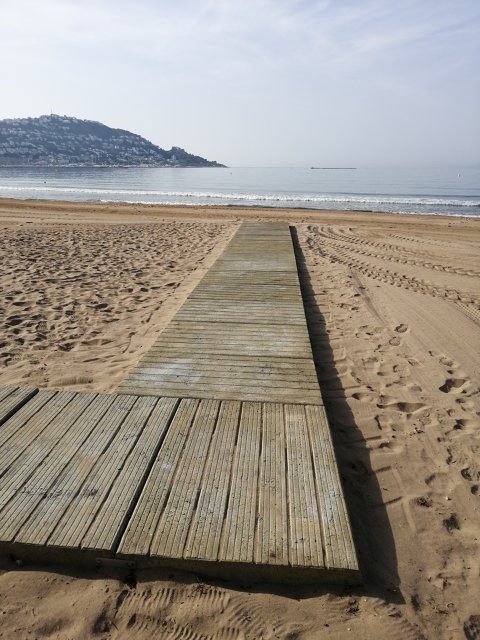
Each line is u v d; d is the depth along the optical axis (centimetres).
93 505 250
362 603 215
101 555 224
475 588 228
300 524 242
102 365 477
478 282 855
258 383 398
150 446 304
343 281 838
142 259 1007
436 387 446
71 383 436
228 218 1816
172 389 385
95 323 605
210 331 529
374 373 475
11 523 237
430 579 232
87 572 226
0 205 2103
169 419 337
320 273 902
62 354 503
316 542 231
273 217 1858
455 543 257
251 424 333
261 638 197
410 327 612
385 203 2752
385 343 556
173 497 257
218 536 232
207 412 348
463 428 375
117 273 876
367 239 1320
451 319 646
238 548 226
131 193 3544
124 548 224
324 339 567
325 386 446
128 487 264
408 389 441
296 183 5294
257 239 1191
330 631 202
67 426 326
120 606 209
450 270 950
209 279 782
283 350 474
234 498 258
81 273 868
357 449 344
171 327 542
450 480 312
